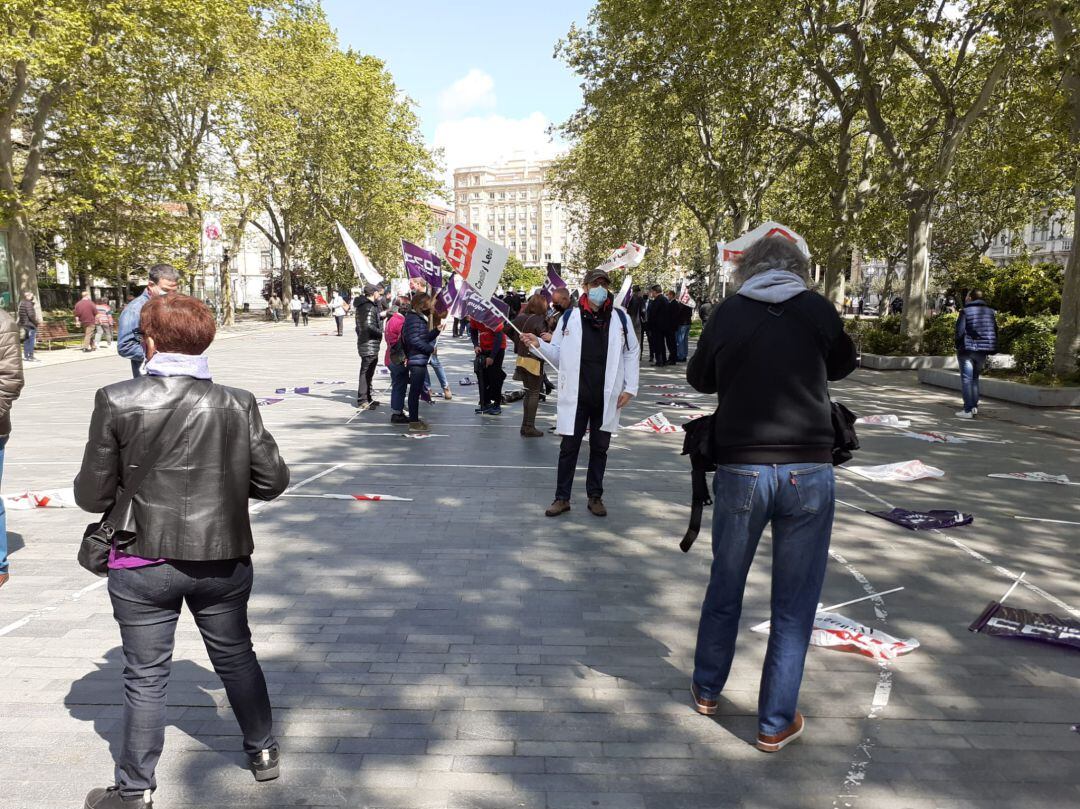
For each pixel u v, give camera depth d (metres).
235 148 32.41
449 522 6.14
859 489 7.33
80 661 3.75
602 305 6.20
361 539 5.70
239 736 3.13
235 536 2.59
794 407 2.92
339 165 42.97
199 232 30.47
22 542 5.52
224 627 2.68
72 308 42.94
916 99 21.59
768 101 20.50
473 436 10.05
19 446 9.03
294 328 40.94
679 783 2.85
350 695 3.46
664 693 3.51
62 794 2.73
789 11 17.44
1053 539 5.82
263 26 33.22
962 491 7.27
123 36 23.05
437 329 11.61
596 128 33.78
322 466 8.13
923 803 2.75
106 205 27.70
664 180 33.28
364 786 2.81
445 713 3.32
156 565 2.50
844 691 3.54
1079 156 14.09
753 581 4.90
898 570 5.12
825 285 24.03
